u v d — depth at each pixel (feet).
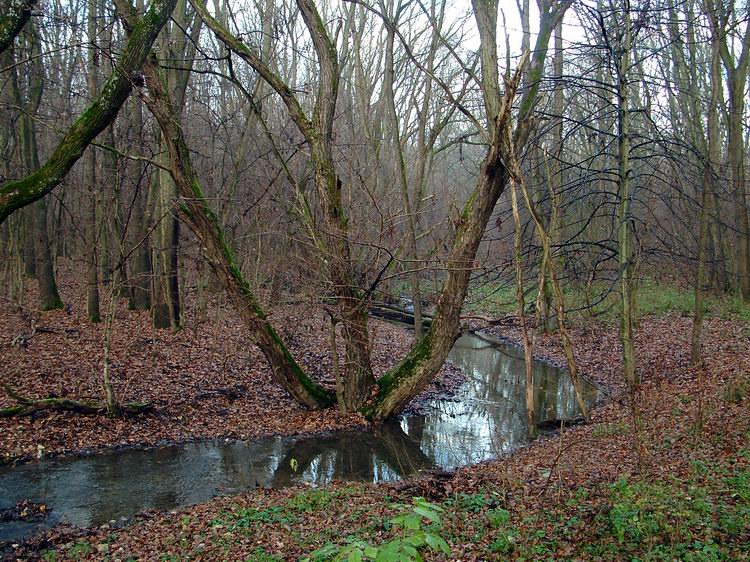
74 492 29.48
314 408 43.65
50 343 49.49
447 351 41.98
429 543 7.89
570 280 49.80
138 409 39.24
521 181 30.83
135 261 65.77
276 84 39.52
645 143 38.63
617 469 26.37
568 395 51.65
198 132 67.56
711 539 17.13
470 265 38.75
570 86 40.52
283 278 54.03
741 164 58.54
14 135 53.72
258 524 23.45
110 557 21.58
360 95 72.13
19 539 24.16
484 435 40.91
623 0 36.32
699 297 46.16
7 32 26.58
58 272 87.56
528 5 39.47
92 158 55.98
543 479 26.55
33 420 36.37
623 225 39.37
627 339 39.70
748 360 43.96
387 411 42.24
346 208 52.90
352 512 24.17
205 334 57.98
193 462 34.35
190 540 22.34
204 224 39.58
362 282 41.50
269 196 57.00
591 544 17.90
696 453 26.53
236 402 44.11
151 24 28.73
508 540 18.57
